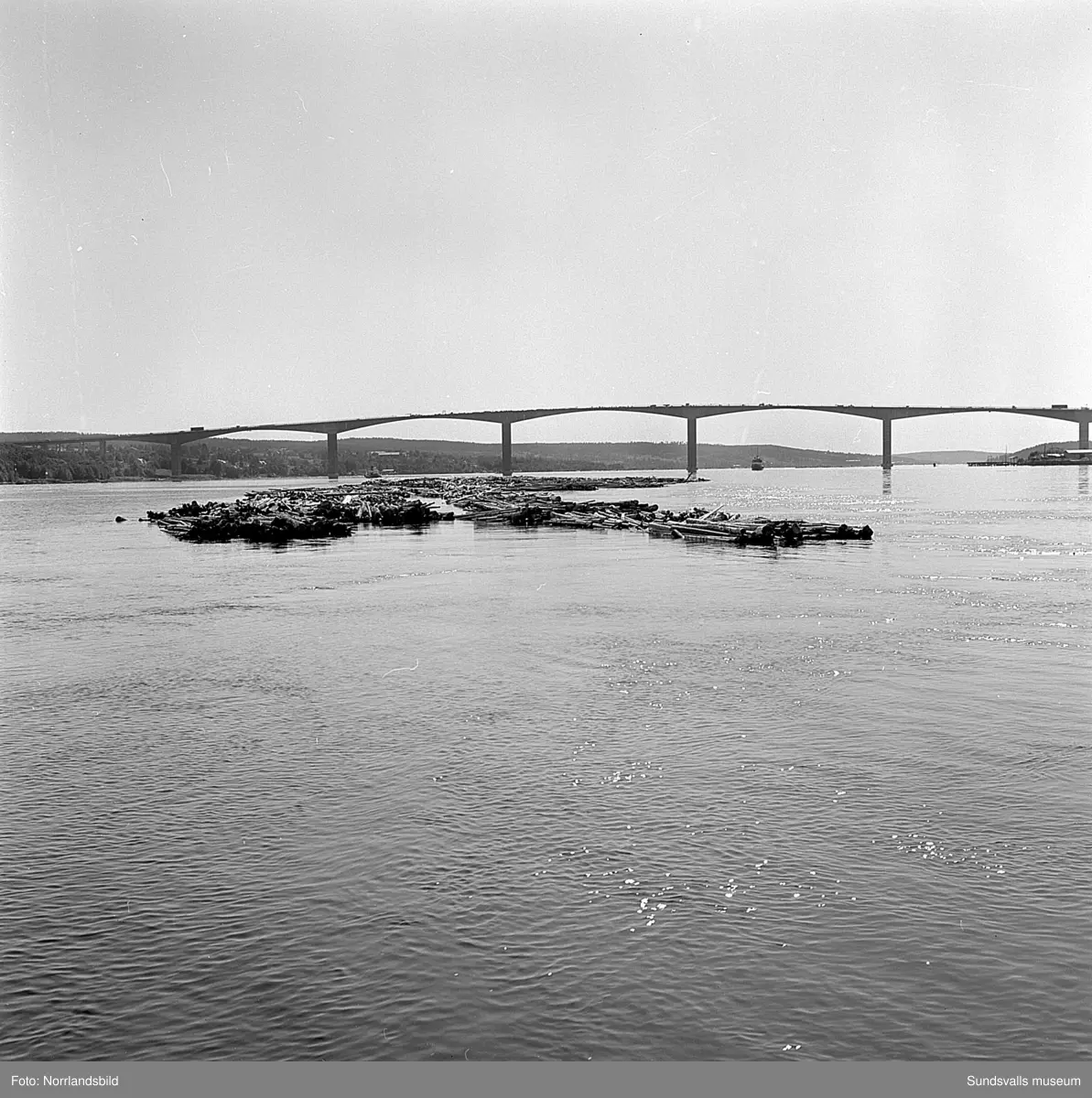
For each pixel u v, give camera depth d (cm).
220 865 974
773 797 1127
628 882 919
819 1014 727
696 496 12388
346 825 1064
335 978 779
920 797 1122
